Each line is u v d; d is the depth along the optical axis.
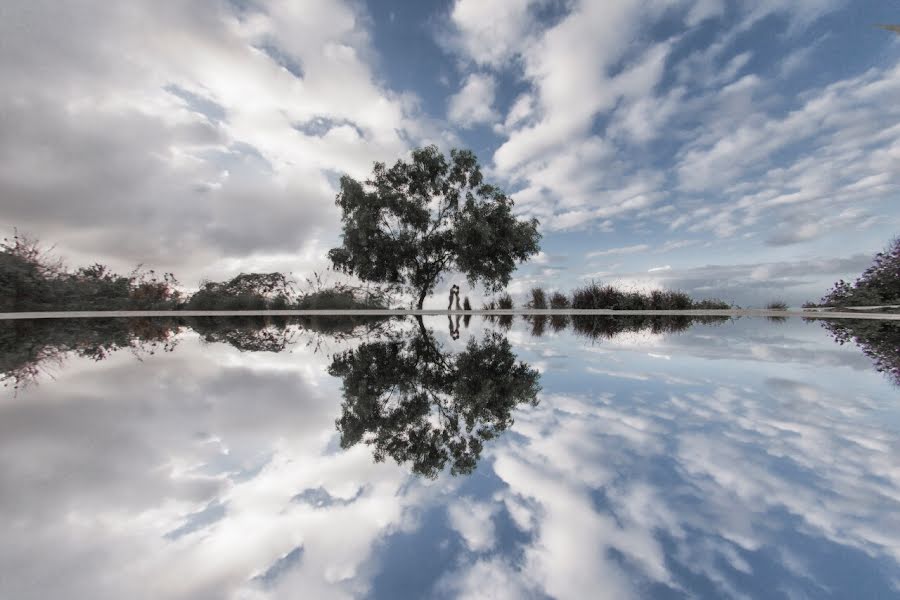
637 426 1.86
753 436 1.68
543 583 0.84
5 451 1.53
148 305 13.88
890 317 7.65
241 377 3.07
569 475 1.39
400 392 2.71
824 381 2.70
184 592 0.80
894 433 1.69
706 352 4.15
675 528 1.04
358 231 16.09
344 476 1.42
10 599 0.75
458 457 1.59
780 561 0.88
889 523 1.03
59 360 3.67
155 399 2.33
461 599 0.79
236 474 1.41
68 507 1.13
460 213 17.69
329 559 0.94
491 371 3.40
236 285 15.42
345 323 9.49
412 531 1.07
